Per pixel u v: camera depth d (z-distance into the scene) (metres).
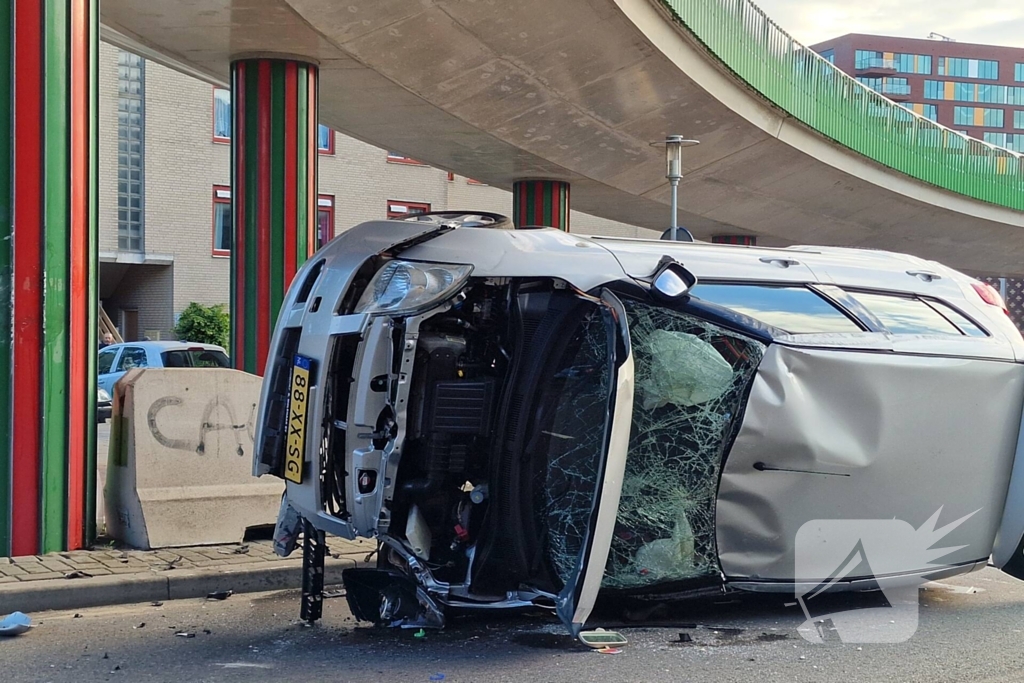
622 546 5.78
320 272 6.04
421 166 34.75
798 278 6.30
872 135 26.86
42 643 5.69
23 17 7.26
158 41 14.16
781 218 28.83
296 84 14.28
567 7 15.17
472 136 19.05
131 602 6.62
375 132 19.44
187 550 7.58
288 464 5.86
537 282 5.75
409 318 5.50
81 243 7.71
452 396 5.60
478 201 35.94
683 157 22.47
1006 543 6.70
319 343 5.76
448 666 5.25
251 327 13.96
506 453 5.55
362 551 7.68
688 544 5.83
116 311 32.59
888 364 6.10
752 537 5.91
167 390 7.81
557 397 5.59
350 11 13.00
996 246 36.47
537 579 5.62
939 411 6.30
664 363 5.80
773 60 22.05
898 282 6.68
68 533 7.55
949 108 154.00
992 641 5.90
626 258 5.87
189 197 31.78
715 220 27.88
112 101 30.50
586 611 5.20
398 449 5.48
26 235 7.30
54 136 7.44
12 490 7.29
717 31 19.20
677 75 18.81
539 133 19.20
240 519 7.89
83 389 7.72
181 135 31.59
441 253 5.73
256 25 13.20
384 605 5.76
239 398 8.05
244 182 14.15
